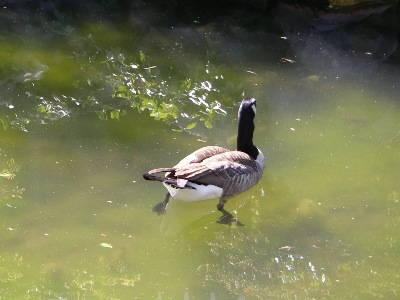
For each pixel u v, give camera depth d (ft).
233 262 32.22
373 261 32.65
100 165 38.24
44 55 50.49
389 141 42.91
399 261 32.73
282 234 34.42
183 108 45.19
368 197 37.47
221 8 59.88
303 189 37.88
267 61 52.31
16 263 30.83
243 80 49.29
